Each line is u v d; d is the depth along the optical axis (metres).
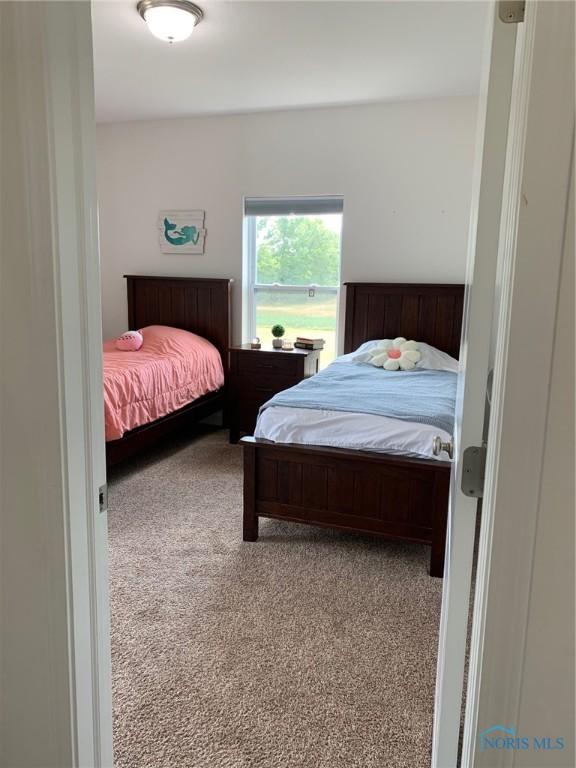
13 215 0.89
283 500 2.68
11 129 0.87
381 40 2.94
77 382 0.97
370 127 4.18
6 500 1.01
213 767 1.45
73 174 0.91
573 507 0.78
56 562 0.99
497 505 0.80
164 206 4.79
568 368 0.75
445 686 1.09
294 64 3.30
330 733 1.57
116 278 5.04
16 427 0.97
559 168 0.72
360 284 4.27
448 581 1.08
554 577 0.80
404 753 1.51
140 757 1.48
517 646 0.83
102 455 1.06
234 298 4.75
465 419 0.96
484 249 0.93
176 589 2.30
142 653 1.90
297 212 4.49
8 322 0.94
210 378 4.46
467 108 3.96
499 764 0.87
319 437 2.61
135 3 2.57
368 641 1.97
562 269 0.74
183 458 4.02
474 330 0.94
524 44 0.74
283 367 4.31
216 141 4.56
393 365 3.77
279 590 2.30
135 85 3.71
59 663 1.03
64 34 0.86
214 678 1.78
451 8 2.58
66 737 1.05
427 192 4.14
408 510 2.48
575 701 0.83
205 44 3.01
